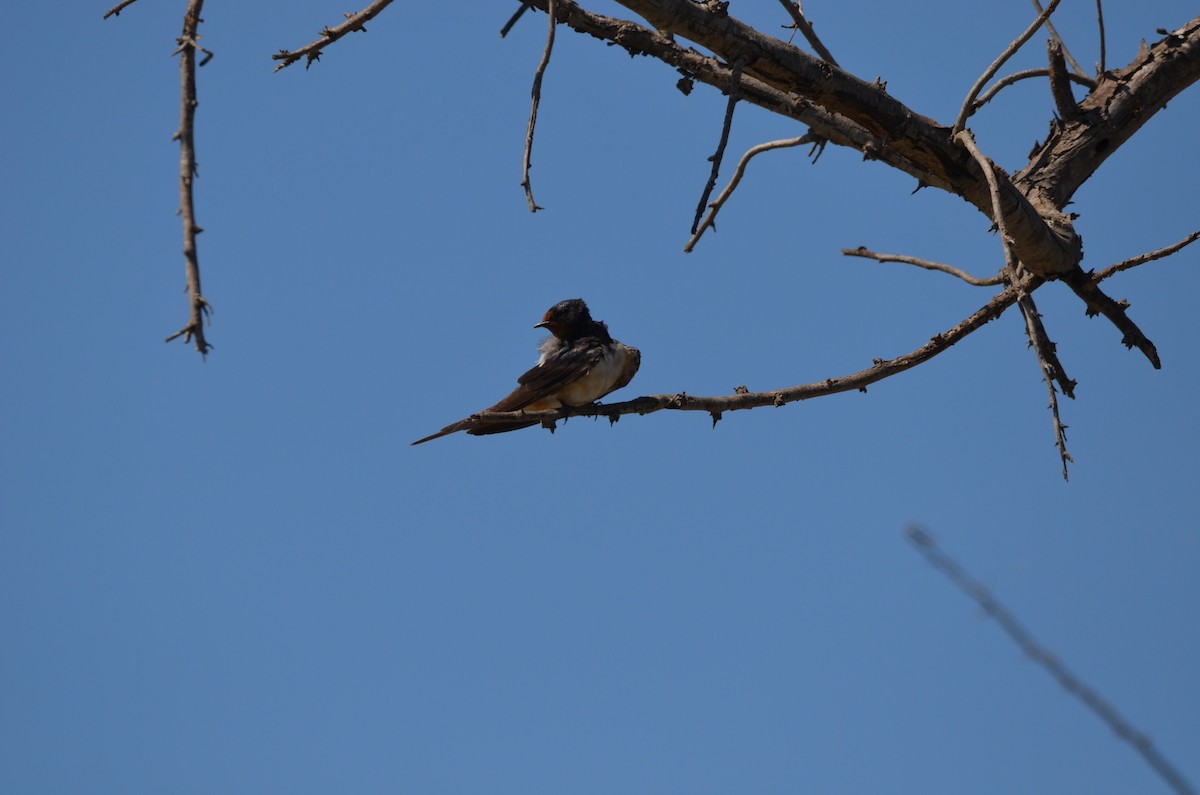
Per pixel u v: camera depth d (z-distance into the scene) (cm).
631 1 1001
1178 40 1318
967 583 680
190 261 598
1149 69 1317
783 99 1177
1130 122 1309
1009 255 991
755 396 1235
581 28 1078
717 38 1034
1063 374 1119
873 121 1119
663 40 1088
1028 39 1038
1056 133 1327
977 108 1274
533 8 1043
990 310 1256
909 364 1239
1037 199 1283
